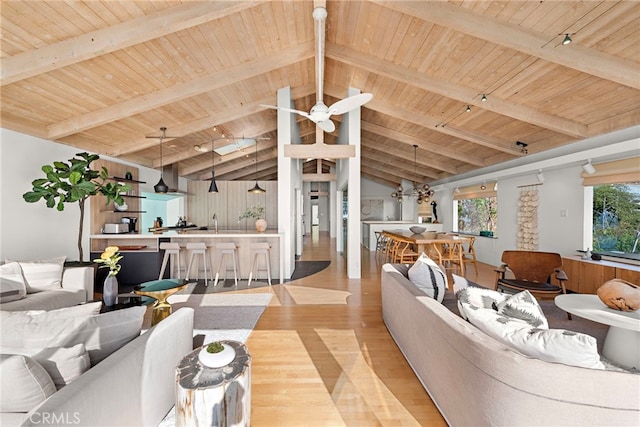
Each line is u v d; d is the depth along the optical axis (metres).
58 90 3.37
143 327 3.14
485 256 6.72
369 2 3.01
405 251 6.48
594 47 2.57
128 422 1.32
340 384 2.06
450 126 5.09
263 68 4.04
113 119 3.94
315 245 10.34
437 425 1.66
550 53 2.62
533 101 3.62
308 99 6.32
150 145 5.45
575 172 4.44
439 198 9.23
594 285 3.71
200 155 7.66
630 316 1.95
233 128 6.25
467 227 7.93
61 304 2.92
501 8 2.52
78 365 1.23
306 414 1.76
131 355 1.37
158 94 3.88
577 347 1.17
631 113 3.35
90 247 4.98
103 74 3.30
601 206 4.21
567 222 4.58
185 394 1.37
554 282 4.25
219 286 4.80
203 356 1.55
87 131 4.57
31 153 3.90
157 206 7.81
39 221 4.05
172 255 5.34
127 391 1.32
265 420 1.71
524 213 5.46
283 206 5.44
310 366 2.30
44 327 1.34
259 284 4.94
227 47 3.56
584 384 1.05
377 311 3.57
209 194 9.08
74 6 2.37
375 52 3.80
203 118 5.25
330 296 4.22
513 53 2.99
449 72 3.62
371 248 8.95
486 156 6.10
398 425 1.67
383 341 2.74
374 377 2.14
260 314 3.47
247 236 5.12
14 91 3.22
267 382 2.09
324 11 2.65
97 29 2.65
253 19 3.25
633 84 2.59
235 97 4.98
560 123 3.81
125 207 5.64
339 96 5.48
